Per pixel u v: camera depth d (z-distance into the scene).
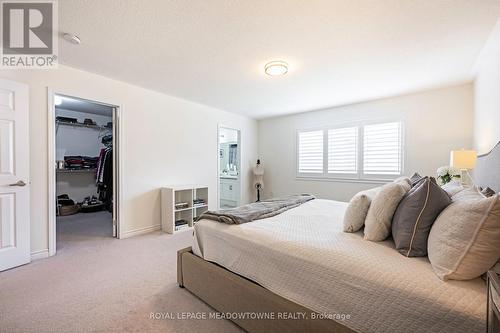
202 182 4.36
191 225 3.87
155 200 3.62
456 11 1.68
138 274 2.14
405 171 3.70
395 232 1.24
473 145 3.10
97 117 5.46
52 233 2.56
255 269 1.43
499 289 0.65
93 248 2.80
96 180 5.12
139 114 3.39
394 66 2.63
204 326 1.47
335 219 1.94
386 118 3.86
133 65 2.63
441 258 0.95
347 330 1.03
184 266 1.87
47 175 2.53
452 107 3.31
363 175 4.12
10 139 2.22
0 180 2.15
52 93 2.55
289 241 1.37
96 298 1.75
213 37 2.04
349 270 1.07
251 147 5.53
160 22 1.82
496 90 2.09
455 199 1.21
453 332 0.80
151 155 3.56
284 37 2.03
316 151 4.72
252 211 2.06
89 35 2.00
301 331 1.16
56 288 1.88
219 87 3.36
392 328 0.93
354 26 1.87
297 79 3.03
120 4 1.61
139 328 1.44
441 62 2.54
